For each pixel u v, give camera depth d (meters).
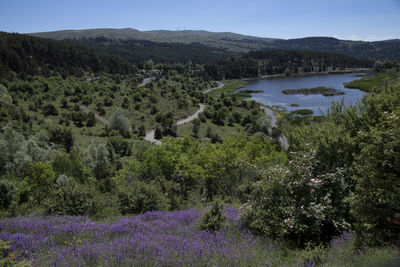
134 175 24.02
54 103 114.81
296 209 6.89
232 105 134.50
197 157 25.92
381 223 5.26
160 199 12.15
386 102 7.93
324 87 161.38
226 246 5.97
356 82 164.75
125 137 88.50
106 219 9.54
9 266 4.07
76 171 35.38
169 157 26.53
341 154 7.80
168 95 151.00
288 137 10.51
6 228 7.14
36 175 26.02
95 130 91.25
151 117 114.62
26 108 99.44
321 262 5.02
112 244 5.78
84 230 7.00
